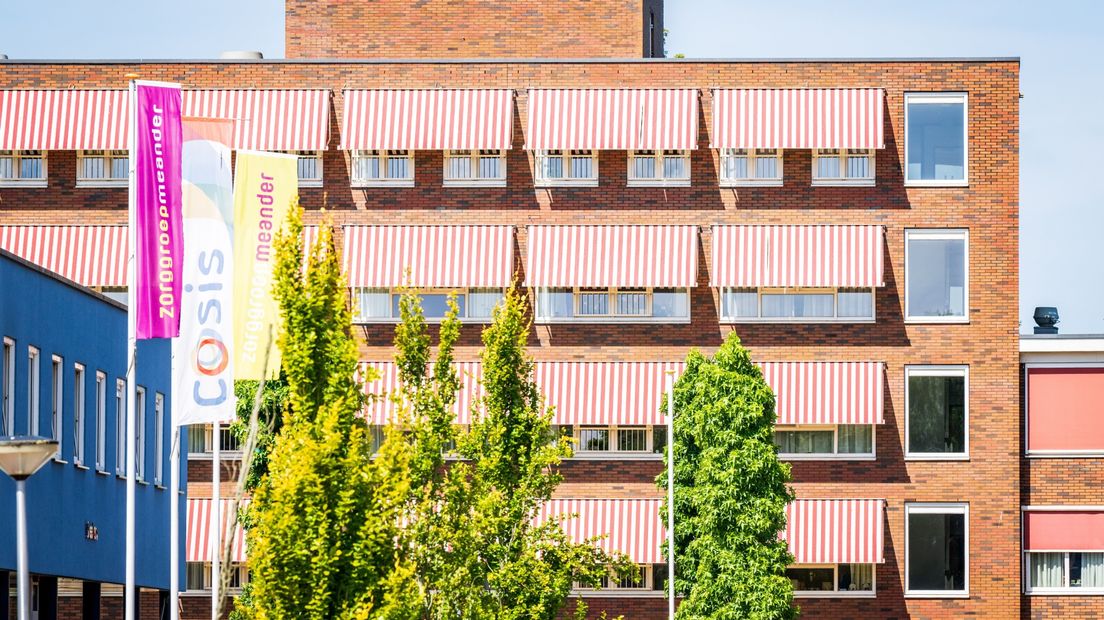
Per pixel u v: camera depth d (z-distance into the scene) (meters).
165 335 43.81
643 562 67.94
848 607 68.44
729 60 69.81
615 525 68.38
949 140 69.81
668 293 69.69
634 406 68.75
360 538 29.73
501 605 40.88
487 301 69.94
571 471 68.94
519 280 69.38
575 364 69.06
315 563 29.22
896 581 68.50
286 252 31.25
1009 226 69.50
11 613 45.75
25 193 69.81
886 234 69.56
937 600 68.38
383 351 69.38
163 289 43.84
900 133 69.75
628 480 68.81
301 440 30.02
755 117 69.31
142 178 43.75
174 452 45.72
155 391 58.03
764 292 69.62
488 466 41.69
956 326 69.12
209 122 46.12
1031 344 69.25
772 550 60.72
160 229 43.88
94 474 50.28
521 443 42.38
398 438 31.23
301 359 30.64
